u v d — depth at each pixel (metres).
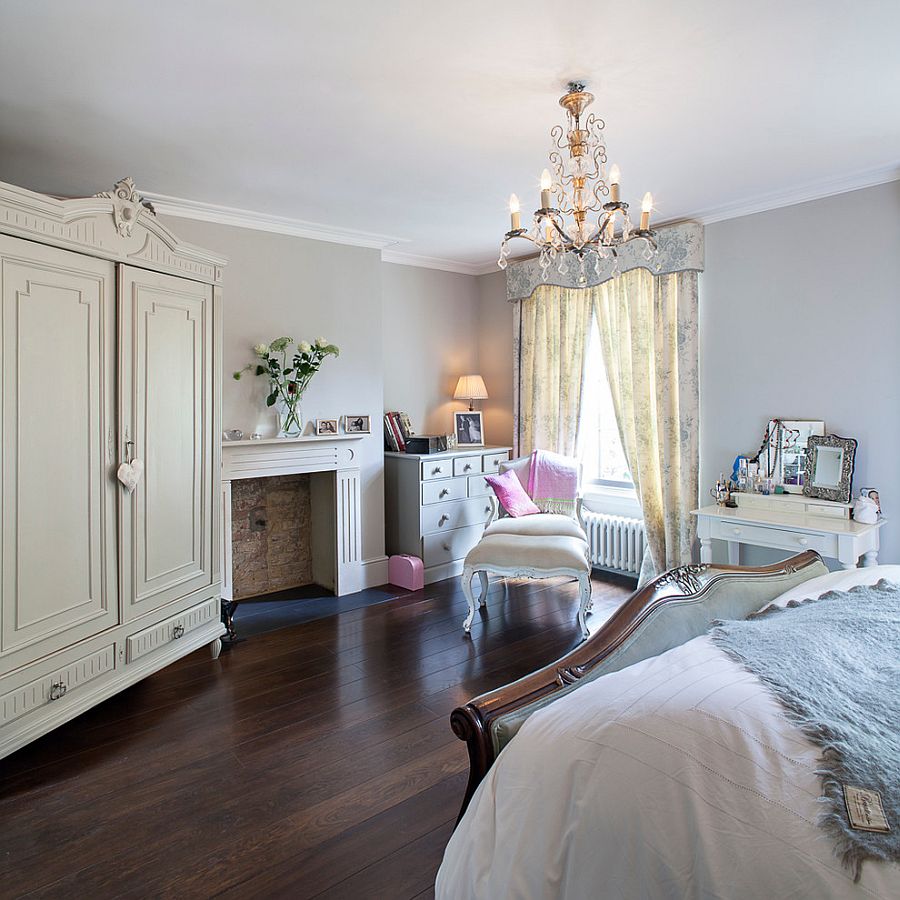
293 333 4.20
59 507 2.43
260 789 2.19
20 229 2.23
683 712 1.20
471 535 4.98
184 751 2.44
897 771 1.03
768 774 1.05
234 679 3.09
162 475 2.94
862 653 1.47
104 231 2.57
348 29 1.94
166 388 2.95
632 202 3.75
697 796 1.03
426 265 5.29
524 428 5.17
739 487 3.84
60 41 1.99
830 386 3.54
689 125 2.68
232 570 4.26
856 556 3.09
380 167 3.13
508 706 1.38
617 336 4.52
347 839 1.93
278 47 2.04
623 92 2.38
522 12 1.86
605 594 4.38
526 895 1.10
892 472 3.33
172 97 2.38
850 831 0.93
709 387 4.06
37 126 2.62
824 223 3.53
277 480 4.57
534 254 5.09
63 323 2.43
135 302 2.76
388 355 5.10
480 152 2.94
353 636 3.65
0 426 2.20
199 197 3.58
